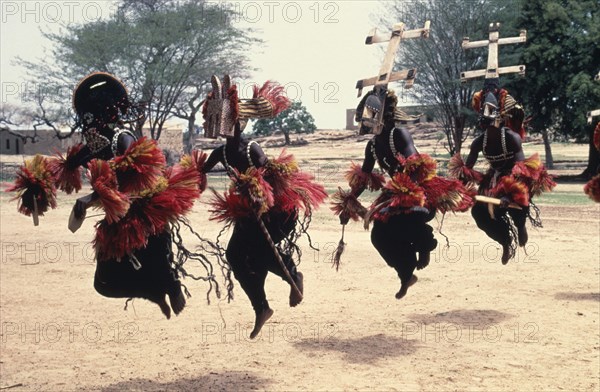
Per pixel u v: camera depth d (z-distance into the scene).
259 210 7.17
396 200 8.31
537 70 45.03
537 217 10.39
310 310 10.31
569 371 7.47
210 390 6.90
